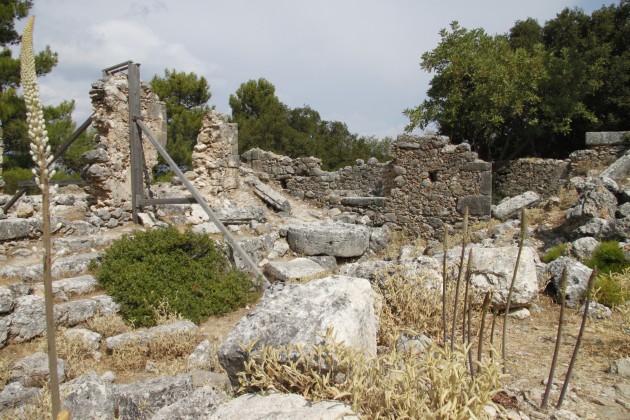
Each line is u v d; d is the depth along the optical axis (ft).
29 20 5.26
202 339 21.27
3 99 51.06
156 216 34.65
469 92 71.97
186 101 89.61
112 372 18.34
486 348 15.58
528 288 19.29
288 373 10.28
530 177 56.59
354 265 22.16
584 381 13.05
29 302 20.80
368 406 9.45
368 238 38.06
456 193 39.83
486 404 9.53
